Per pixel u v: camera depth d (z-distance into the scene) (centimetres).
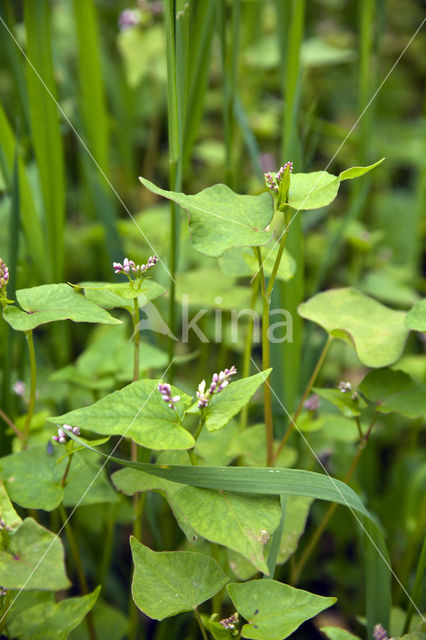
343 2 237
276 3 104
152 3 155
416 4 246
